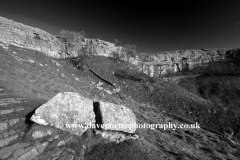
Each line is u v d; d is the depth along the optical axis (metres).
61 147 6.69
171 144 11.50
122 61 60.72
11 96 9.92
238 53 84.44
